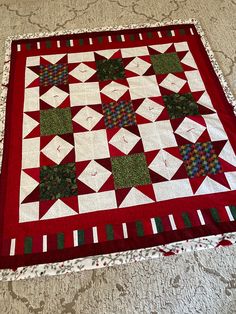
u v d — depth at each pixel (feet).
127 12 5.47
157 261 3.24
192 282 3.13
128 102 4.30
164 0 5.61
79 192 3.60
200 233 3.35
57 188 3.63
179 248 3.28
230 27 5.24
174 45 4.93
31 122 4.15
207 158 3.82
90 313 2.98
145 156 3.84
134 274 3.17
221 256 3.27
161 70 4.64
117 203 3.54
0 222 3.44
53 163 3.81
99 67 4.68
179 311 2.98
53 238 3.34
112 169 3.76
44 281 3.14
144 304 3.02
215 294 3.06
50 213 3.48
